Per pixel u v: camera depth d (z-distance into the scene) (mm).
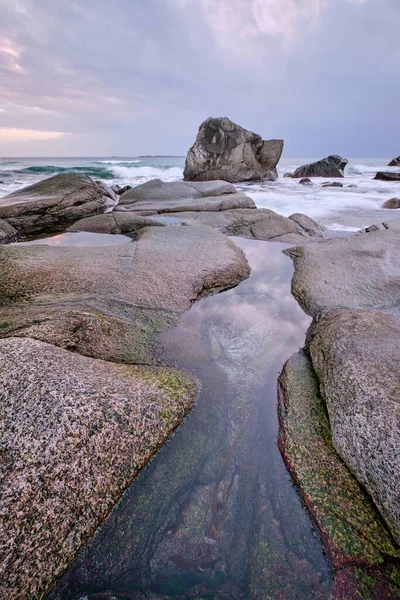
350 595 1927
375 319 4035
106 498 2357
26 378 2688
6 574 1838
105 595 1959
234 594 1984
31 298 4652
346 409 2826
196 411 3238
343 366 3221
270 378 3773
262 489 2572
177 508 2424
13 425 2354
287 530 2299
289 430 3012
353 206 15367
